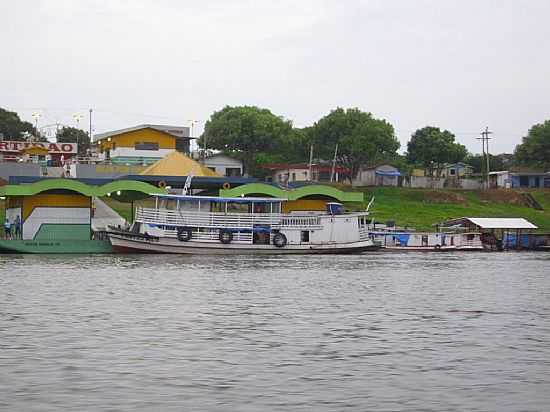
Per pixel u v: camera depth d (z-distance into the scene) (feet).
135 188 244.42
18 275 166.61
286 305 124.26
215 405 62.95
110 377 71.46
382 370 76.18
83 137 521.24
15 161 363.15
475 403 64.69
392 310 120.88
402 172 458.91
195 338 92.07
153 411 61.11
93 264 199.52
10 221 253.03
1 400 63.41
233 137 435.94
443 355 84.07
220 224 245.86
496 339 94.68
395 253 280.31
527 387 70.13
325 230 257.34
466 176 487.20
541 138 454.81
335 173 429.38
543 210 398.01
